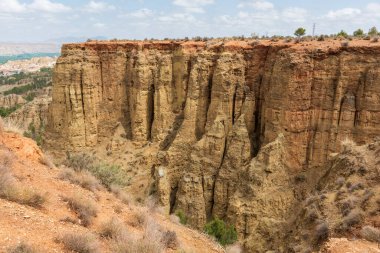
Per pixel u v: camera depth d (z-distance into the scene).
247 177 35.78
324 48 34.59
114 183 21.23
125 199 19.00
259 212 33.41
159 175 40.28
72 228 11.59
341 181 20.39
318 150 35.06
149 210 20.02
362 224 15.63
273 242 26.53
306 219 19.31
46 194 13.50
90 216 13.55
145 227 15.04
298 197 33.91
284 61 35.47
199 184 39.19
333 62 34.09
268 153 35.00
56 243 9.88
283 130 35.69
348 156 22.33
